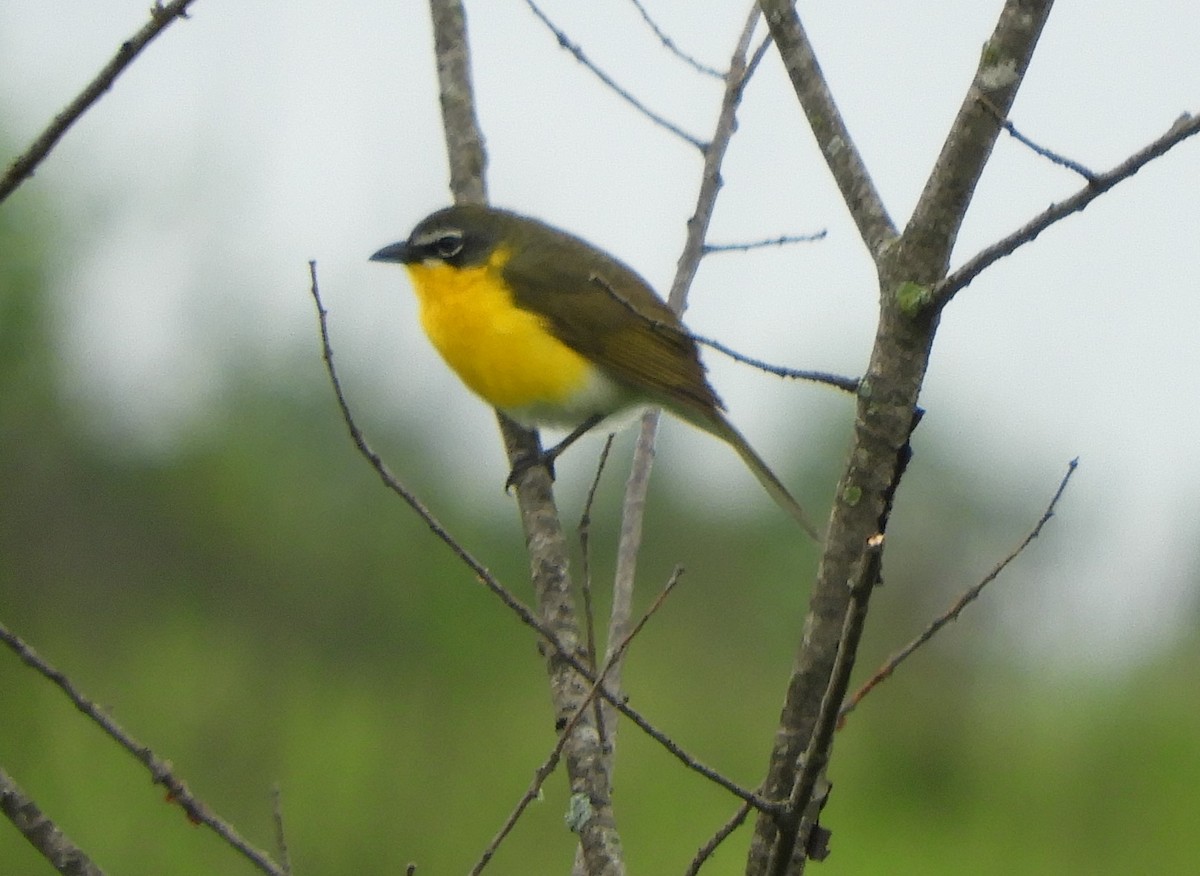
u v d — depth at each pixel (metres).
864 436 4.82
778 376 4.87
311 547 15.48
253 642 15.27
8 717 13.94
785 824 4.55
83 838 12.73
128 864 12.59
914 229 4.75
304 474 15.66
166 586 15.56
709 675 16.84
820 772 4.73
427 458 15.67
